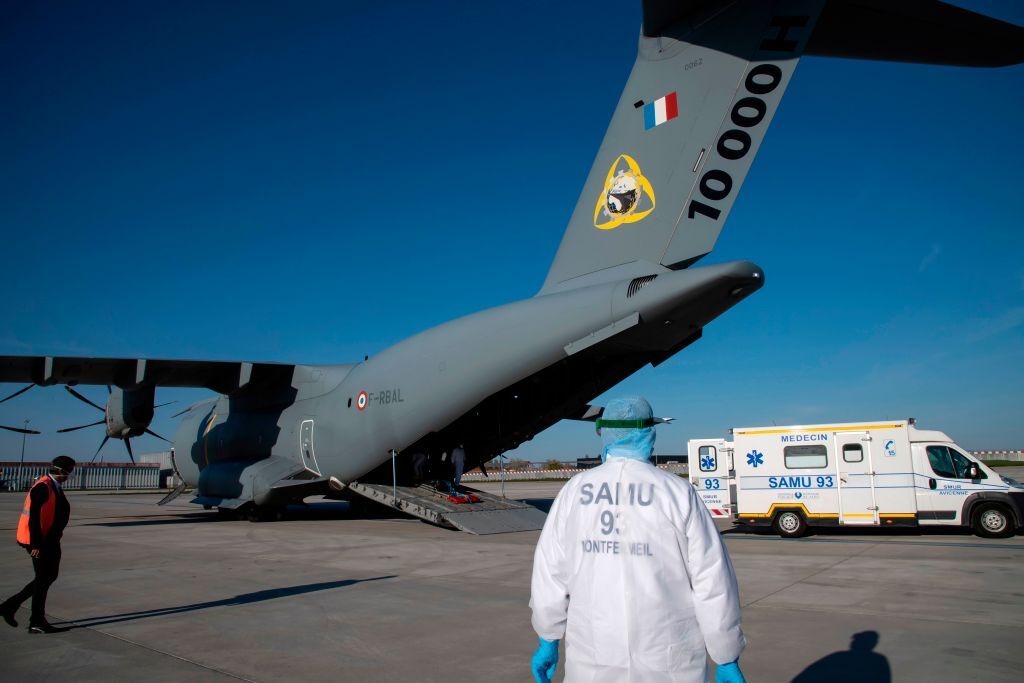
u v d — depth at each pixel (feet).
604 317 33.86
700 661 7.01
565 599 7.68
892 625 17.81
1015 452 151.02
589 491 7.68
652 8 30.55
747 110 29.71
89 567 28.99
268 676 14.35
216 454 62.03
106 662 15.39
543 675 7.81
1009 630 17.24
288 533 43.19
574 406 43.47
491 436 48.19
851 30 26.43
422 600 21.74
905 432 40.29
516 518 44.60
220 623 18.88
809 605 20.33
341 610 20.39
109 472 167.32
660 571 7.06
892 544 35.73
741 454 43.45
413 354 45.09
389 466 49.19
